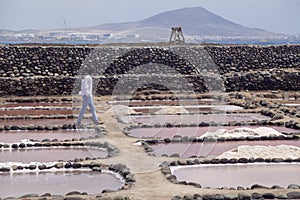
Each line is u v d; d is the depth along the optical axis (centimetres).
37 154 2050
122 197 1421
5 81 3912
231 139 2280
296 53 4778
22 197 1454
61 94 3950
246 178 1681
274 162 1878
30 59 4256
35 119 2917
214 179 1666
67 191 1555
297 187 1536
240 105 3447
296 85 4241
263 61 4662
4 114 3088
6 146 2167
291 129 2581
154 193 1481
